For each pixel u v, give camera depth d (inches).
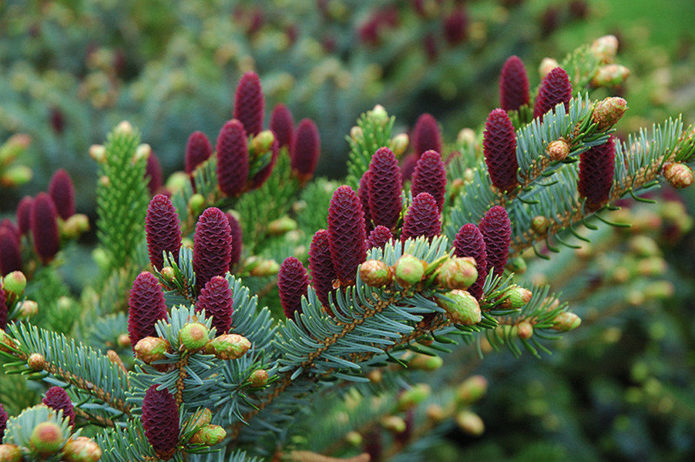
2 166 28.3
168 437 18.3
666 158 19.6
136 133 24.0
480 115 66.7
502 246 18.4
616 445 46.7
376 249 18.1
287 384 19.6
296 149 24.2
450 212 21.8
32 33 73.3
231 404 19.2
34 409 17.4
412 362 21.6
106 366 19.4
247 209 24.4
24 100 63.3
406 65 69.2
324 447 24.3
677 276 47.4
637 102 47.7
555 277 33.2
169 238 19.0
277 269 21.8
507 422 56.0
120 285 23.5
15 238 23.4
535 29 67.8
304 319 18.5
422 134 22.4
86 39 75.5
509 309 18.5
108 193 24.0
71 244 24.6
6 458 17.0
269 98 58.4
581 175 20.0
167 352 17.9
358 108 60.0
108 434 19.6
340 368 19.1
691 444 43.8
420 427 26.4
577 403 56.6
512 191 20.1
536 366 47.8
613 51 21.9
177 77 55.9
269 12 78.1
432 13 65.9
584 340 41.1
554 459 45.6
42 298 24.3
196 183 22.8
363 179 19.6
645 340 54.1
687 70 59.5
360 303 18.3
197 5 75.6
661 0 152.0
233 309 18.9
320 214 24.1
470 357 33.7
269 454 21.7
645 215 31.6
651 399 44.3
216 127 61.1
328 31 75.6
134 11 80.4
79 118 57.4
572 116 19.0
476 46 64.7
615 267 34.1
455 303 17.6
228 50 58.5
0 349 18.9
